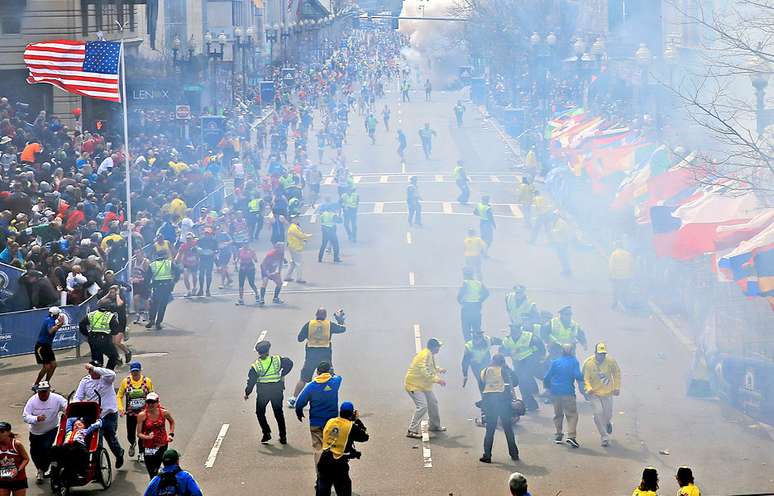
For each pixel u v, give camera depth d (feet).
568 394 131.23
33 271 181.68
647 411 145.79
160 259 195.93
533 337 145.28
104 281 188.34
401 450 130.82
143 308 204.03
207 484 120.78
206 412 147.43
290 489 119.03
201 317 205.98
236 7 606.14
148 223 233.35
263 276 215.10
